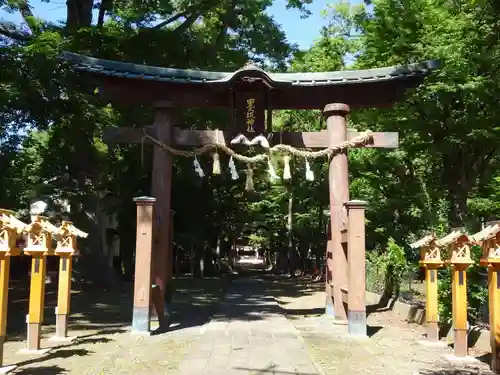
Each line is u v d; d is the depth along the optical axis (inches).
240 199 1327.5
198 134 475.8
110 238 1327.5
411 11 536.7
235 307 574.9
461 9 526.6
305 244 1482.5
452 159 565.6
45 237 327.9
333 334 396.5
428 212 615.5
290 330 396.8
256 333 382.9
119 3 724.0
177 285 983.0
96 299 636.1
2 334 262.8
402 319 489.1
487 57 484.7
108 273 754.2
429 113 533.3
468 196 578.6
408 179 684.7
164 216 453.1
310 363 284.2
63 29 654.5
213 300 693.9
